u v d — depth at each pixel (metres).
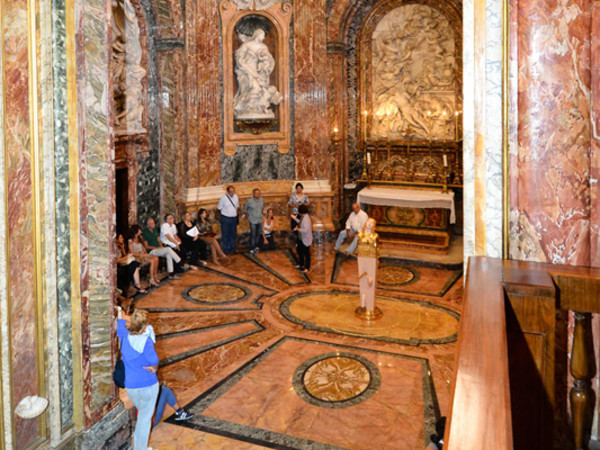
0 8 4.14
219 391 6.95
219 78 13.62
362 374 7.41
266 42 14.28
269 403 6.66
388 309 9.95
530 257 3.48
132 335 5.30
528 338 2.54
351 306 10.10
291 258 13.25
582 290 2.65
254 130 14.21
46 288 4.70
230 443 5.84
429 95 14.27
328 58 14.31
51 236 4.70
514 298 2.52
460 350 1.72
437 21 13.95
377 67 14.64
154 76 12.51
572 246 3.39
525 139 3.42
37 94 4.53
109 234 5.27
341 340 8.56
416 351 8.14
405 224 14.20
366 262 9.37
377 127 14.88
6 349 4.36
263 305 10.15
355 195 15.16
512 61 3.38
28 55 4.43
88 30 4.92
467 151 3.53
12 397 4.45
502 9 3.36
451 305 10.16
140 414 5.42
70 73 4.74
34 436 4.72
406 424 6.20
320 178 14.46
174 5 12.25
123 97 11.45
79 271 4.93
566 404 3.36
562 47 3.28
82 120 4.88
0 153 4.21
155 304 10.16
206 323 9.27
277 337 8.67
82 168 4.91
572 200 3.36
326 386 7.09
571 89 3.29
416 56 14.27
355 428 6.13
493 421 1.33
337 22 14.12
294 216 13.11
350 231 12.70
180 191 13.16
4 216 4.27
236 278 11.76
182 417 6.26
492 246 3.53
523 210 3.48
